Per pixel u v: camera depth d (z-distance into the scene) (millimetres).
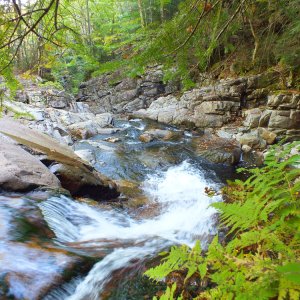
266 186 2125
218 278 1563
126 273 2814
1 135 6512
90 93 19203
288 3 5176
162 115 15008
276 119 10477
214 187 7637
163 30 2465
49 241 3398
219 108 12570
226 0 2832
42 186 5121
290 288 1252
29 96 14008
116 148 10680
